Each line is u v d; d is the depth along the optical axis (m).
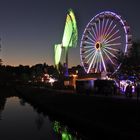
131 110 41.44
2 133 46.44
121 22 85.06
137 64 76.12
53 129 49.72
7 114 72.00
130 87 59.12
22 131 48.09
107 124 43.78
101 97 53.84
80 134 44.34
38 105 92.12
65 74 129.00
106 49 89.56
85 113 53.75
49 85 167.00
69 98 69.56
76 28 117.06
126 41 81.94
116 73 81.94
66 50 126.50
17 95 152.38
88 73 99.06
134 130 37.38
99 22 93.31
